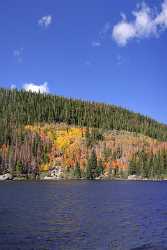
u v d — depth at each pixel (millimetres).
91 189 132250
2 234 48562
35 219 60031
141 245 44188
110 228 53469
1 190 123938
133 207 78062
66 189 130750
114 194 111750
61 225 55156
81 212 69062
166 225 56281
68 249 41781
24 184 162750
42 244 43750
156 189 136375
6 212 67312
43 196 101000
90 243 44594
